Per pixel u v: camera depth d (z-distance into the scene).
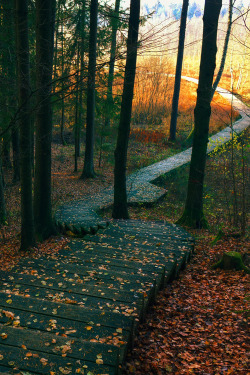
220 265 7.03
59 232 9.90
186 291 6.02
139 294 4.79
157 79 32.44
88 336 3.61
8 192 14.88
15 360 2.99
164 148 24.36
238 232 9.03
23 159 7.33
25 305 4.15
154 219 11.95
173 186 16.41
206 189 14.14
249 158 16.39
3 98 10.51
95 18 14.24
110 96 17.28
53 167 20.44
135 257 6.58
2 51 11.27
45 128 8.43
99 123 20.12
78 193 15.53
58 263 6.05
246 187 13.43
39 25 6.85
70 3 14.19
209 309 5.24
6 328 3.45
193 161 9.98
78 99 17.97
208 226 10.40
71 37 16.55
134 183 15.95
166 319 4.99
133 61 8.95
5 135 9.56
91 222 10.00
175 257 6.75
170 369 3.80
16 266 5.93
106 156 22.66
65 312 4.03
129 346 4.00
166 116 33.25
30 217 7.94
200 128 9.62
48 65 7.54
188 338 4.48
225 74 49.84
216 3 8.44
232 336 4.39
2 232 10.21
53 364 2.97
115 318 3.97
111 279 5.34
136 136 26.83
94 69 4.72
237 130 23.22
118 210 10.87
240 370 3.64
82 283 5.09
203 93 9.29
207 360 3.95
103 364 3.01
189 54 74.06
